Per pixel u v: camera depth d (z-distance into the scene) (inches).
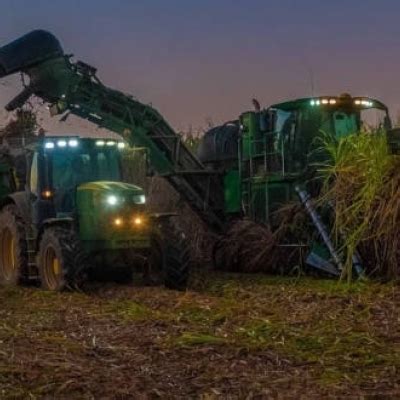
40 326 327.6
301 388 228.7
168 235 444.8
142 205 448.5
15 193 505.4
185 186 613.6
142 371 249.9
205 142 636.7
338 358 261.1
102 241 440.5
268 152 556.4
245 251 534.9
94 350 278.4
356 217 450.0
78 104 590.2
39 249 459.2
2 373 243.6
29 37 570.6
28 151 489.1
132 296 408.2
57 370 248.7
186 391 229.0
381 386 228.7
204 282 470.9
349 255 433.1
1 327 324.2
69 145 480.7
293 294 401.4
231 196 600.4
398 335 294.8
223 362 260.1
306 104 541.3
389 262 440.1
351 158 459.5
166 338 296.4
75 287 432.8
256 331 304.7
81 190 450.3
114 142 495.8
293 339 289.9
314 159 523.2
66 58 579.2
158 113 609.3
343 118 549.0
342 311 349.1
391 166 437.7
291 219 505.0
